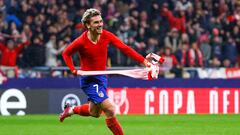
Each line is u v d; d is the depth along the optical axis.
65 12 48.72
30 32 47.00
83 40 20.59
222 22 51.81
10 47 44.03
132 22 49.03
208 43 49.09
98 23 20.14
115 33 48.62
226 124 32.28
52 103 40.41
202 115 39.84
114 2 51.56
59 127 29.98
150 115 39.81
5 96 39.66
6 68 43.88
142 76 19.77
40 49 45.56
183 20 50.88
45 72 44.53
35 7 49.19
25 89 39.97
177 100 41.91
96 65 20.88
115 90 41.38
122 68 44.31
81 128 29.39
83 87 21.00
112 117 20.73
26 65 45.34
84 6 51.19
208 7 53.31
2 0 49.25
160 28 49.94
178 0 53.31
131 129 29.09
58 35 47.03
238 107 42.62
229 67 48.28
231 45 49.38
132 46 46.84
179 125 31.62
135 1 52.62
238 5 54.09
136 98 41.44
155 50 47.72
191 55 46.69
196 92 42.22
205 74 46.00
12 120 34.53
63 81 42.00
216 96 42.41
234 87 43.34
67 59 20.58
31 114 39.88
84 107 22.56
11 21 48.16
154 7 52.09
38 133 27.02
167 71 45.75
